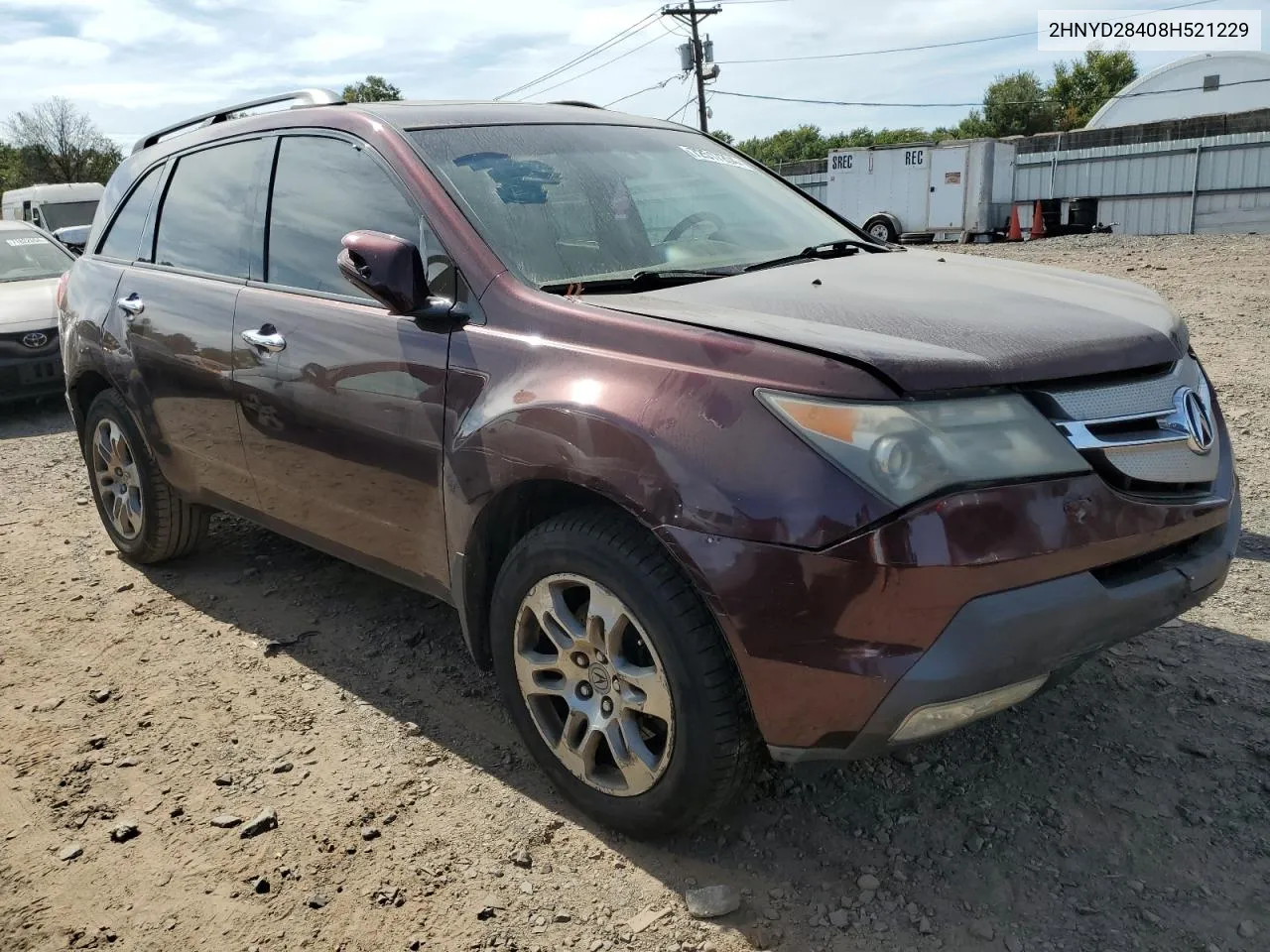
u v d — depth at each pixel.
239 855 2.66
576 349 2.56
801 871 2.51
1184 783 2.76
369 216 3.20
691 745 2.36
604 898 2.45
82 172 56.59
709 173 3.76
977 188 25.69
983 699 2.17
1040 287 2.91
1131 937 2.25
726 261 3.21
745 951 2.27
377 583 4.39
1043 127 66.12
